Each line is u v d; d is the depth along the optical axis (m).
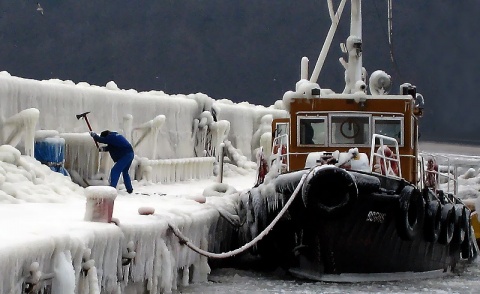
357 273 30.27
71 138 37.53
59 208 26.45
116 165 35.81
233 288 28.17
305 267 30.25
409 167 32.38
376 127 32.44
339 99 32.47
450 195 37.94
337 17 37.38
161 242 23.88
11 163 31.67
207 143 53.81
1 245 15.54
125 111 44.09
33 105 36.19
